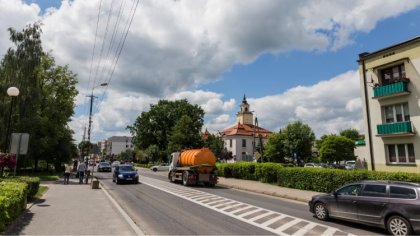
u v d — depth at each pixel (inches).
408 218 331.6
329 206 420.2
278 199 663.8
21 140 573.0
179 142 2260.1
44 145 1193.4
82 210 455.5
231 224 389.7
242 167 1182.9
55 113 1482.5
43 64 1505.9
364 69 958.4
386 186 367.6
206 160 985.5
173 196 683.4
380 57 909.8
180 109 2689.5
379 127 894.4
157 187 910.4
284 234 343.0
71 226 346.9
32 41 1180.5
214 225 381.7
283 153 2583.7
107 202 548.4
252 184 968.3
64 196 627.2
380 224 357.7
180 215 447.2
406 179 586.6
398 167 845.8
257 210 502.6
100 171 2052.2
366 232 360.5
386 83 897.5
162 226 371.2
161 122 2672.2
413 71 821.2
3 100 1104.8
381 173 628.4
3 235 295.6
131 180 1027.9
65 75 1583.4
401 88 828.0
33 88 1147.9
